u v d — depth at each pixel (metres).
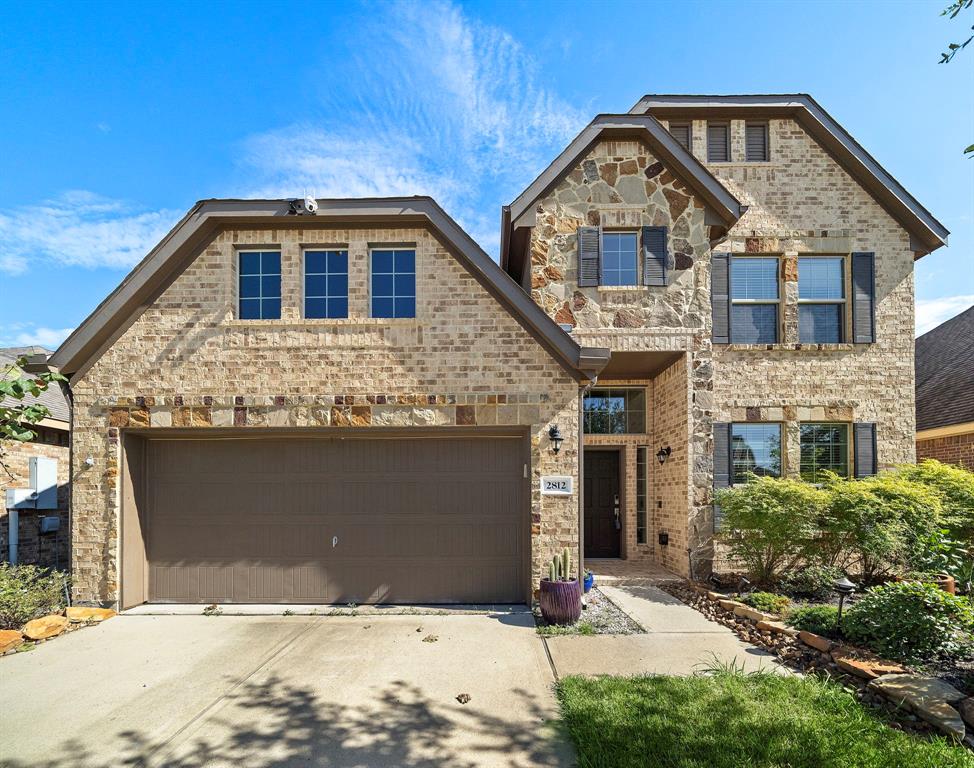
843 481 8.66
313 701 4.99
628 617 7.45
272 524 8.34
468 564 8.27
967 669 5.18
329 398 8.16
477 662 5.86
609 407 12.02
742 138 10.62
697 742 4.07
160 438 8.51
